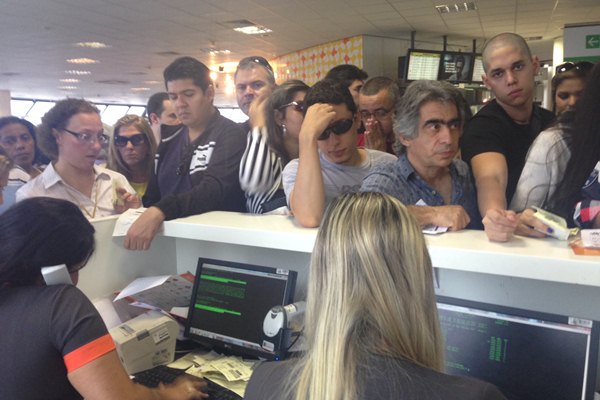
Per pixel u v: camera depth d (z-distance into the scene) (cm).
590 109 104
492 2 626
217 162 194
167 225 151
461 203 140
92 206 181
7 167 185
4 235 104
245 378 130
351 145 158
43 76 1133
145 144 212
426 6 637
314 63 892
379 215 69
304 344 73
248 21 687
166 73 205
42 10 604
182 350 153
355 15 672
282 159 187
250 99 211
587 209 100
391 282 66
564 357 98
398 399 60
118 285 158
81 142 175
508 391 104
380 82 214
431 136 124
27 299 101
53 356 99
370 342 65
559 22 743
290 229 130
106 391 99
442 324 112
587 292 112
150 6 600
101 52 891
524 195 125
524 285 120
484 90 687
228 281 150
